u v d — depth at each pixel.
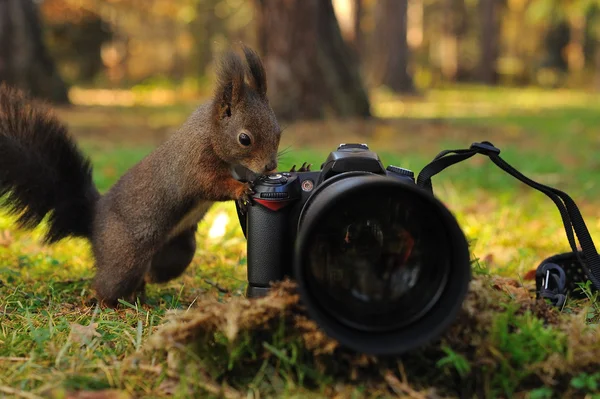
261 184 0.71
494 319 0.65
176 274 0.95
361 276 0.64
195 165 0.86
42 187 0.94
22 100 0.95
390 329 0.63
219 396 0.63
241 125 0.84
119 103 4.72
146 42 7.89
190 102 5.11
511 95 6.50
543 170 1.89
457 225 0.61
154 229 0.89
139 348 0.71
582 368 0.64
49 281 0.95
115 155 2.04
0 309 0.84
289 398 0.62
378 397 0.64
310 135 2.57
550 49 9.40
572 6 5.85
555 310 0.74
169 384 0.65
